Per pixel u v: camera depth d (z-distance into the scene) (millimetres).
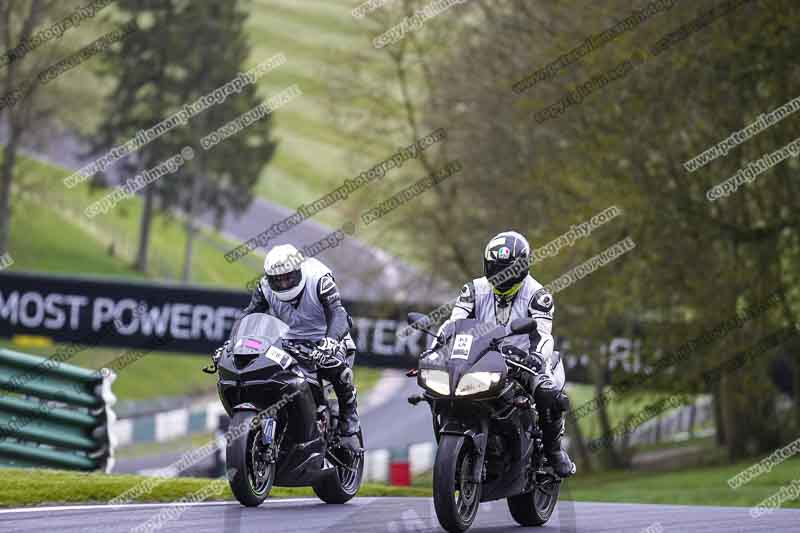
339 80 111812
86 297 98938
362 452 32031
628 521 29375
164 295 98562
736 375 86688
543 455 27953
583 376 97062
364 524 26688
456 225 103312
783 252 85438
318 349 29844
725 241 86125
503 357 25891
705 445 115875
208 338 98250
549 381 26781
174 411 131500
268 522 26719
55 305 99000
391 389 178875
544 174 86625
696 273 82500
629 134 82188
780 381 99500
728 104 80000
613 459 104562
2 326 99062
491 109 95188
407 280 109312
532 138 92812
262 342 29406
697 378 85750
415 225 107625
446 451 24875
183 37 195750
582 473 104625
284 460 29906
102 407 45375
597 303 84500
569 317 87062
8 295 99375
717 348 84750
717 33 77562
